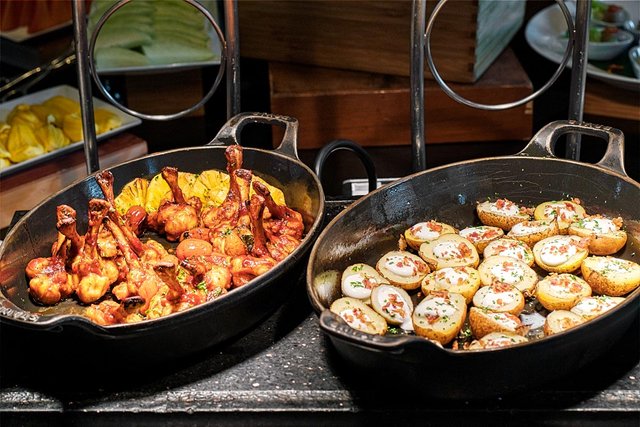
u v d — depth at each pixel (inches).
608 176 55.9
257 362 49.6
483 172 58.6
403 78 81.5
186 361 49.8
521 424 45.8
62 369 49.8
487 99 78.8
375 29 80.0
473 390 44.6
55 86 89.0
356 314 49.6
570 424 45.8
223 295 46.5
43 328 42.8
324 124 80.1
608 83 81.3
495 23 80.4
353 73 82.9
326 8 80.9
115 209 54.6
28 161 73.9
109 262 53.4
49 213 56.3
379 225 56.4
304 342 50.8
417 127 60.9
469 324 50.4
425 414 45.9
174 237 58.1
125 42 81.0
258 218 52.9
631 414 45.4
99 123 78.2
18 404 47.8
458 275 52.5
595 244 54.1
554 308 50.4
